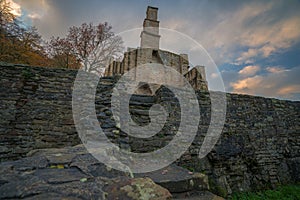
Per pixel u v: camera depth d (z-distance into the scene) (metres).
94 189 1.46
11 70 3.99
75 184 1.49
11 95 3.81
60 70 4.41
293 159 5.57
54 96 4.13
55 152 2.36
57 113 4.02
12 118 3.67
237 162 4.71
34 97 3.98
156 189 1.68
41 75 4.21
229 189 4.31
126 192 1.54
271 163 5.24
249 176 4.81
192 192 2.28
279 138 5.65
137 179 1.78
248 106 5.57
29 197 1.25
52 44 14.88
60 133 3.89
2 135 3.50
